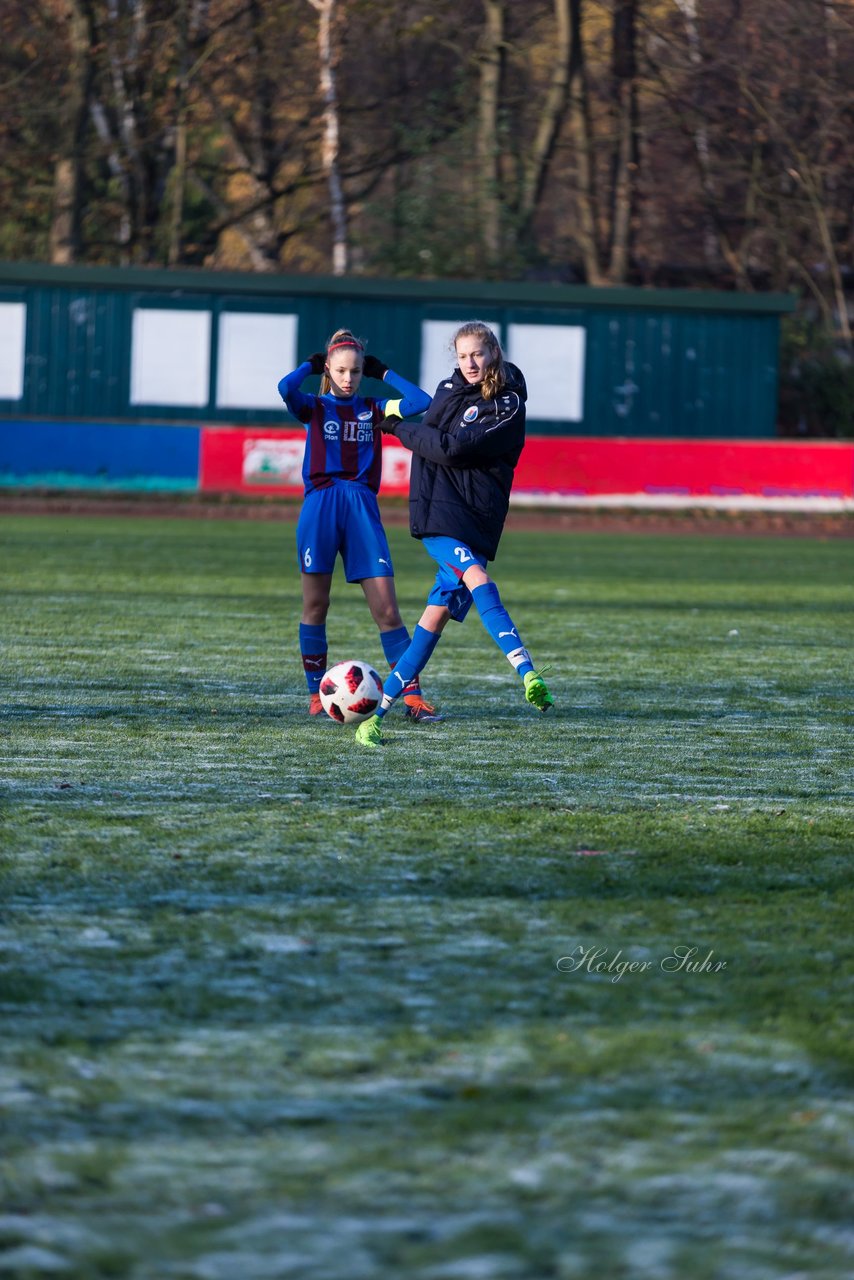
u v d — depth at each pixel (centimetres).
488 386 1888
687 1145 763
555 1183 721
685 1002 970
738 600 4059
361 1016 936
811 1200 707
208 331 8319
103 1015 931
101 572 4369
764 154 10400
